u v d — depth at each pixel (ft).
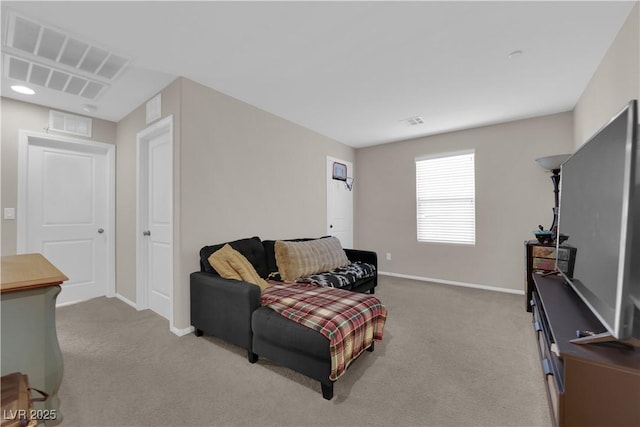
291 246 9.68
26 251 9.49
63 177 10.65
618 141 3.43
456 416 4.83
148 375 6.06
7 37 6.16
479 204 12.94
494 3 5.39
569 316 4.60
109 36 6.27
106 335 8.00
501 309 10.09
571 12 5.61
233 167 9.61
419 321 9.01
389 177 15.72
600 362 3.16
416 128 13.15
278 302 6.54
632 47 5.51
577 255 5.10
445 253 13.88
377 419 4.77
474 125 12.67
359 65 7.66
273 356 6.08
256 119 10.51
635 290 3.37
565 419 3.36
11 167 9.21
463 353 6.97
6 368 3.79
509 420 4.73
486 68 7.80
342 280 9.60
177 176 8.18
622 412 3.15
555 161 9.59
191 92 8.40
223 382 5.82
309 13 5.66
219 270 7.50
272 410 5.01
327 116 11.54
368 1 5.35
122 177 11.19
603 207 3.84
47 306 4.07
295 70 7.92
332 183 14.84
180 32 6.17
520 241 12.01
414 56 7.23
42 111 9.85
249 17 5.74
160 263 9.52
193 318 7.97
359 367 6.35
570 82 8.59
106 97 9.34
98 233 11.51
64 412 4.92
